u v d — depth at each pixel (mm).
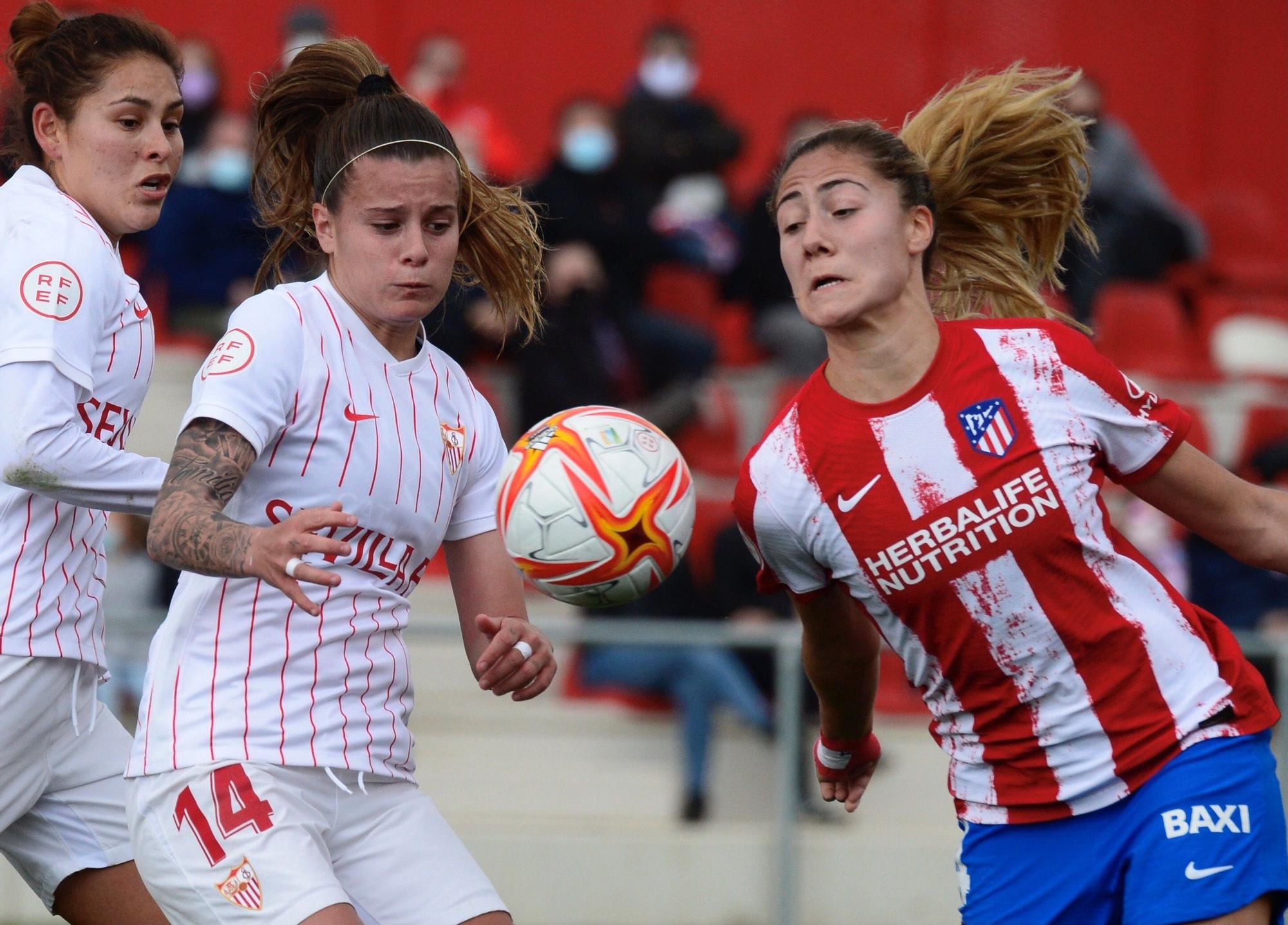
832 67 47594
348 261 10781
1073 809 10844
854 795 13492
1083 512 10562
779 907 22594
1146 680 10680
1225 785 10547
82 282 11078
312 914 9969
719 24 47312
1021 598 10562
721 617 24969
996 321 10891
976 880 11422
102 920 12680
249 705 10492
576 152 33531
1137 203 36781
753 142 47250
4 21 38312
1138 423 10703
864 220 10414
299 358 10516
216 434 10078
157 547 9648
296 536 9172
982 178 12406
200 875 10312
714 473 31703
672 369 30922
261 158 12070
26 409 10672
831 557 10961
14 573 11461
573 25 46875
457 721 24156
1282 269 41812
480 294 29562
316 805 10711
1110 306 36000
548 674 11344
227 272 32406
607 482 10477
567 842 23172
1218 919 10328
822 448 10742
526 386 29438
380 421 10773
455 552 12039
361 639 10852
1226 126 48031
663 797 22891
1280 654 21906
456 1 46438
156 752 10562
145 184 11805
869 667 12227
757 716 22438
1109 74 48219
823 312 10469
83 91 11586
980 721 11078
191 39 33719
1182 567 26641
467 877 11055
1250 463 29953
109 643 21516
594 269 29984
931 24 47750
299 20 34469
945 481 10516
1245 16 48031
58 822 12523
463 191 11805
